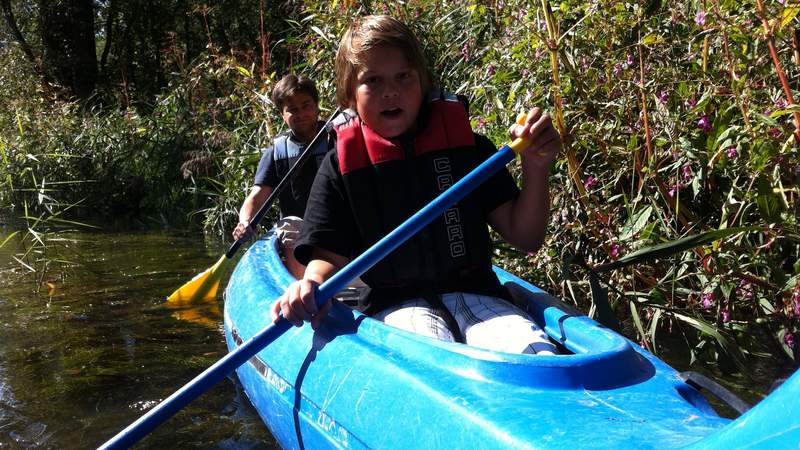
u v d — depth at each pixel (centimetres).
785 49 333
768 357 329
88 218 887
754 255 318
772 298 333
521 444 161
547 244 378
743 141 302
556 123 353
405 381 198
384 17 248
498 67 405
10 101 1195
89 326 413
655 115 334
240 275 358
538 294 257
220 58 760
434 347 204
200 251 644
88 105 1560
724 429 132
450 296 242
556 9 348
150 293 486
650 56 338
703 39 335
